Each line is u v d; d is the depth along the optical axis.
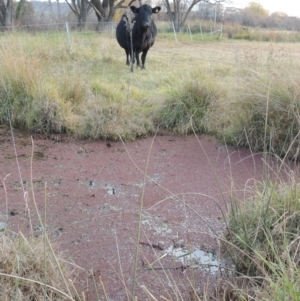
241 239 2.66
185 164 4.45
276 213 2.74
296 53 10.92
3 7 21.91
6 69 5.77
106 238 2.99
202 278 2.59
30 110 5.39
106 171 4.21
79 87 5.95
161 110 5.72
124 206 3.49
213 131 5.43
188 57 12.20
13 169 4.11
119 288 2.47
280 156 4.53
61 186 3.80
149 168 4.32
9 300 2.13
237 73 5.71
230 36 25.81
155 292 2.45
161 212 3.41
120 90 6.71
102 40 12.88
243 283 2.45
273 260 2.56
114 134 5.09
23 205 3.38
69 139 5.09
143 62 9.73
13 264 2.24
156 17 36.06
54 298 2.21
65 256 2.74
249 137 4.88
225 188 3.86
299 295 1.90
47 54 8.95
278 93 4.75
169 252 2.86
